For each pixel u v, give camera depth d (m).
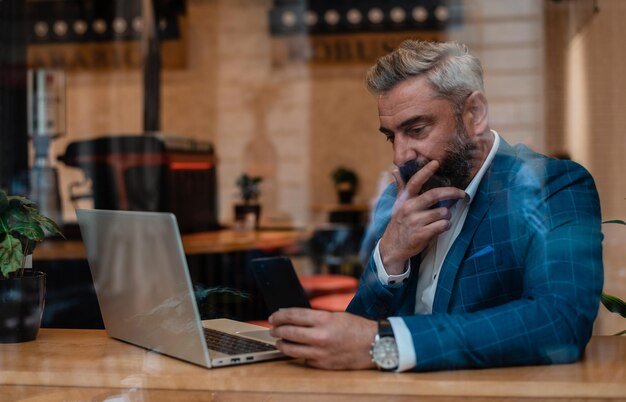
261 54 7.53
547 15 3.44
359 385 1.29
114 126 7.19
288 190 7.37
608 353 1.44
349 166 7.23
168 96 7.51
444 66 1.59
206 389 1.34
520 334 1.33
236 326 1.62
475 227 1.56
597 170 2.35
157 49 7.11
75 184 3.58
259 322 1.65
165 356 1.47
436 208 1.57
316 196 7.30
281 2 7.35
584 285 1.40
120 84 7.18
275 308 1.45
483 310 1.39
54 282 2.30
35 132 3.34
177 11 7.22
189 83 7.52
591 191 1.53
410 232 1.58
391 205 1.72
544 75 3.31
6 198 1.65
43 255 2.43
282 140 7.43
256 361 1.41
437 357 1.32
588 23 2.91
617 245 1.94
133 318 1.55
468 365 1.33
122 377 1.37
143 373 1.35
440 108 1.58
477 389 1.27
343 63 7.32
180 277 1.38
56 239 2.63
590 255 1.43
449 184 1.58
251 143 7.46
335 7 7.22
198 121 7.53
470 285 1.55
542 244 1.46
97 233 1.59
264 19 7.49
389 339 1.33
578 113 2.64
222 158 7.49
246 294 1.72
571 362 1.37
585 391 1.26
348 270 3.68
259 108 7.46
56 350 1.55
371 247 1.88
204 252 3.36
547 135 2.60
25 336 1.62
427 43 1.64
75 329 1.76
